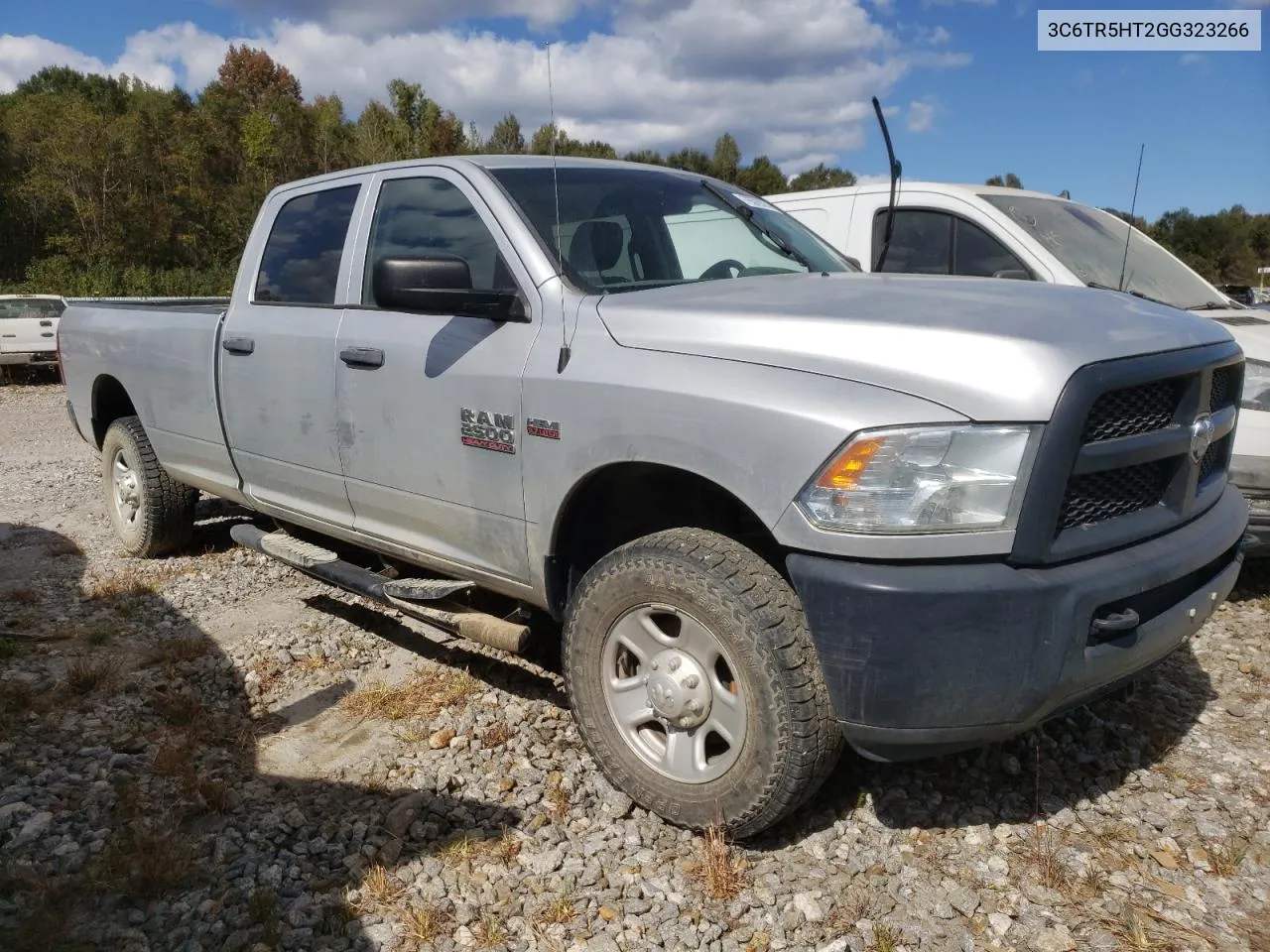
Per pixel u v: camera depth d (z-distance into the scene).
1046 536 2.34
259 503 4.58
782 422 2.48
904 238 6.13
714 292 3.09
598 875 2.68
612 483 3.07
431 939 2.44
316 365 3.93
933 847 2.81
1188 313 3.04
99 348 5.68
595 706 2.99
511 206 3.40
